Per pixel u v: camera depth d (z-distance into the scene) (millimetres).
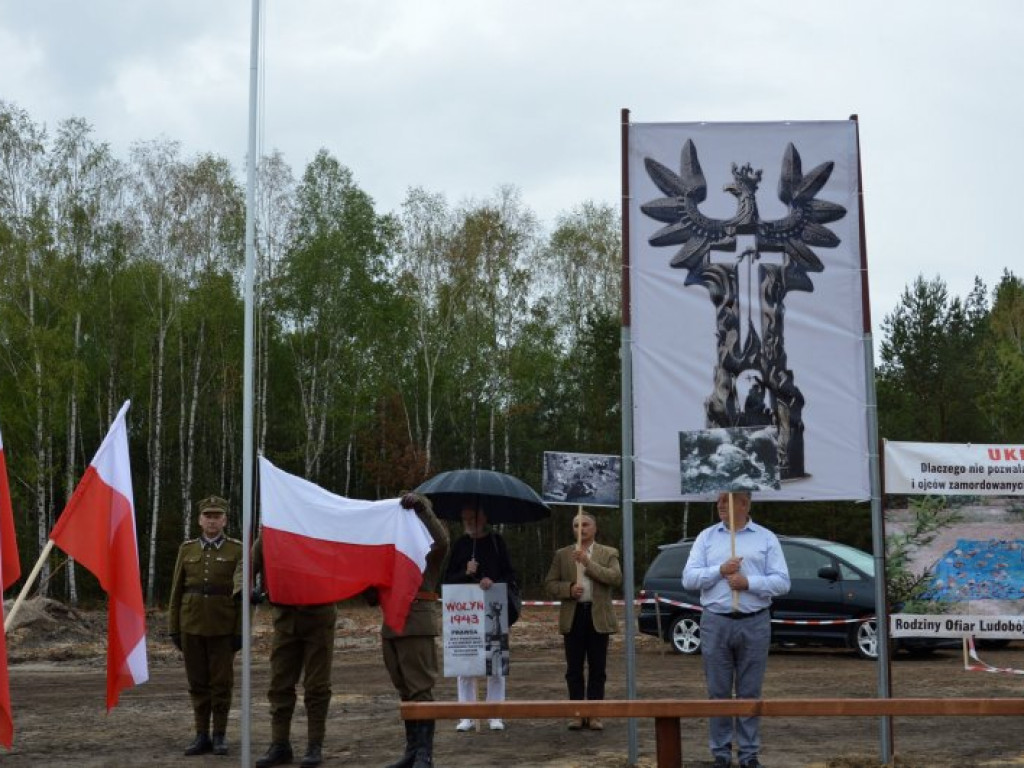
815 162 10008
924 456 9773
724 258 9945
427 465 44500
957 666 18250
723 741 9305
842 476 9836
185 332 45125
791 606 19656
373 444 46219
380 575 9391
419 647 9492
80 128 43688
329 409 44844
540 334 50312
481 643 11164
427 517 9586
